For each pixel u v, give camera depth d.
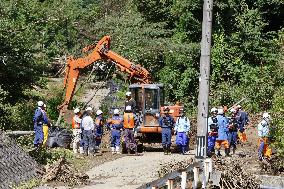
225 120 26.03
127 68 31.33
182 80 42.41
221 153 27.73
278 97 28.83
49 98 39.09
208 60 17.12
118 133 27.33
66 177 19.47
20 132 25.00
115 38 45.38
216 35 43.38
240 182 19.08
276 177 21.78
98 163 24.02
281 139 24.23
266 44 44.00
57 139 27.81
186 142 27.20
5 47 29.88
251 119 38.06
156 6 46.28
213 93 40.81
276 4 46.38
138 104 28.58
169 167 19.12
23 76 31.11
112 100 42.91
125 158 25.66
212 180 18.25
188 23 44.31
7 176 18.09
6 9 32.84
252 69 42.69
